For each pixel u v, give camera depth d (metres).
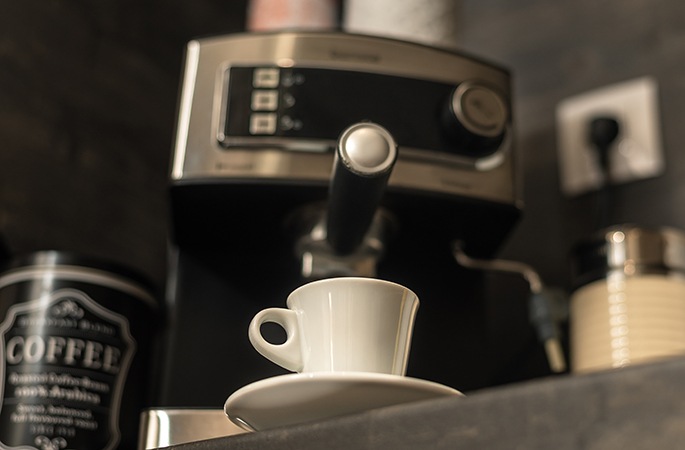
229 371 0.77
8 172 0.91
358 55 0.75
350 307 0.50
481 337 0.82
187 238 0.80
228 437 0.45
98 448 0.69
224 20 1.23
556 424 0.37
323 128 0.72
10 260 0.73
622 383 0.36
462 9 1.28
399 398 0.45
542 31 1.19
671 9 1.09
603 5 1.15
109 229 1.00
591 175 1.07
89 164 1.00
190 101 0.74
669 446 0.34
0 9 0.95
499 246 0.82
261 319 0.51
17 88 0.94
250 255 0.81
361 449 0.40
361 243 0.66
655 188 1.03
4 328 0.71
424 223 0.77
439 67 0.76
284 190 0.72
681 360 0.35
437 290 0.82
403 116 0.73
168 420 0.61
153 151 1.08
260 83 0.73
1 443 0.67
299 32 0.75
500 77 0.78
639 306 0.83
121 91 1.06
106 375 0.71
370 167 0.53
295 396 0.45
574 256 0.91
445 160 0.73
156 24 1.13
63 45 1.00
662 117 1.05
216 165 0.71
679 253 0.85
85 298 0.72
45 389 0.68
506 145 0.77
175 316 0.79
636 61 1.09
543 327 0.90
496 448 0.38
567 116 1.12
